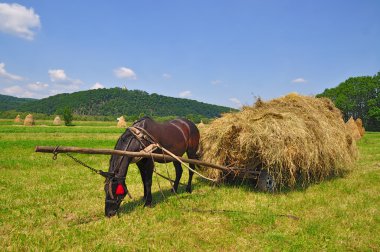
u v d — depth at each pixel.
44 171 11.76
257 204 7.48
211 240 5.46
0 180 9.91
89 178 10.61
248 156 8.77
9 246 5.12
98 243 5.25
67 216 6.82
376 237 5.58
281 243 5.30
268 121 8.84
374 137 36.78
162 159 7.22
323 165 9.68
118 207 6.62
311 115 9.94
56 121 66.69
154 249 5.09
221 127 9.41
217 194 8.44
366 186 9.50
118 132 41.78
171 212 6.89
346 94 78.31
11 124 61.47
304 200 7.82
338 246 5.22
